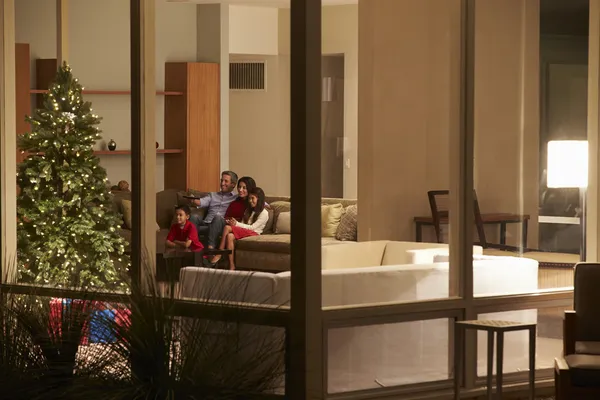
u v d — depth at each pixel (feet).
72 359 26.40
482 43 28.71
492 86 28.91
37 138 33.35
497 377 24.59
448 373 27.50
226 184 36.01
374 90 27.32
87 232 33.04
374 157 27.27
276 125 38.06
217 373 24.34
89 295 27.55
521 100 29.32
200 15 41.16
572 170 29.91
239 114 39.34
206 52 41.34
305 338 25.07
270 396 24.85
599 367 24.49
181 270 27.55
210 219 34.88
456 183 28.22
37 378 25.96
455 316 27.71
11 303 27.81
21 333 26.76
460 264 28.02
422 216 27.73
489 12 28.71
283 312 25.40
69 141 33.45
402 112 27.71
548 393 28.91
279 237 33.68
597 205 30.32
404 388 26.78
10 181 32.19
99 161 34.24
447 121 28.19
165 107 41.68
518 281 29.22
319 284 25.27
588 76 30.30
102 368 25.16
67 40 35.55
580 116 30.09
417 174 27.81
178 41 41.83
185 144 41.24
